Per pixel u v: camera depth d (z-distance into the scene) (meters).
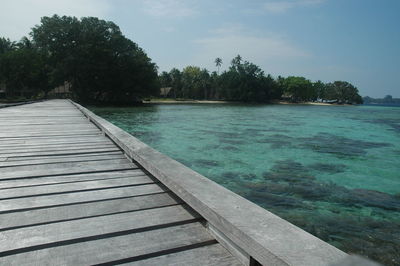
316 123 22.08
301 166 7.72
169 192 2.60
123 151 4.43
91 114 8.41
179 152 9.24
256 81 86.50
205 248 1.64
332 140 12.84
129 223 1.95
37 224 1.94
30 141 5.33
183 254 1.58
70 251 1.60
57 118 9.64
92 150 4.54
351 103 120.12
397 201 5.11
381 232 3.90
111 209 2.20
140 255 1.56
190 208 2.22
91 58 41.53
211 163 7.83
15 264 1.47
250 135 13.59
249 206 1.66
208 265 1.47
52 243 1.68
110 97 49.69
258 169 7.25
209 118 23.78
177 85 89.12
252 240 1.26
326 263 1.04
